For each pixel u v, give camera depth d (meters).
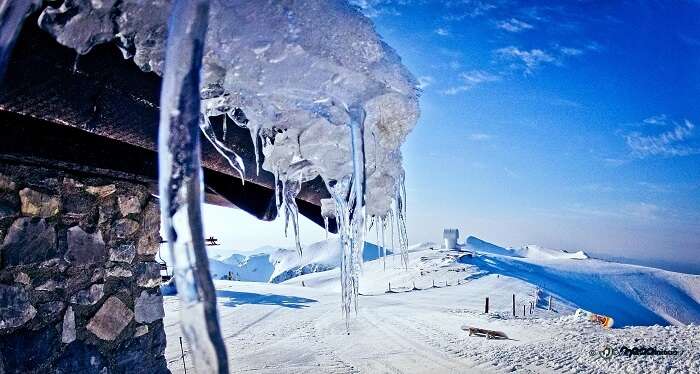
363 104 1.67
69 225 2.69
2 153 2.11
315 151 1.92
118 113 1.77
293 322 21.89
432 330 19.12
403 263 2.43
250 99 1.68
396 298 36.06
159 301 3.29
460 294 40.22
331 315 24.05
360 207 1.67
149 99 1.82
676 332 16.56
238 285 40.53
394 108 1.89
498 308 32.28
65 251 2.65
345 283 2.18
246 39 1.44
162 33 1.43
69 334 2.65
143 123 1.88
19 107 1.51
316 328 20.09
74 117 1.65
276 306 27.47
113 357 2.90
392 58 1.87
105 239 2.90
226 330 19.41
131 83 1.72
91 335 2.78
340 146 1.93
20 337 2.40
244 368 12.68
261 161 2.42
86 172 2.73
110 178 2.93
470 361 13.27
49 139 2.24
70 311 2.66
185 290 0.87
